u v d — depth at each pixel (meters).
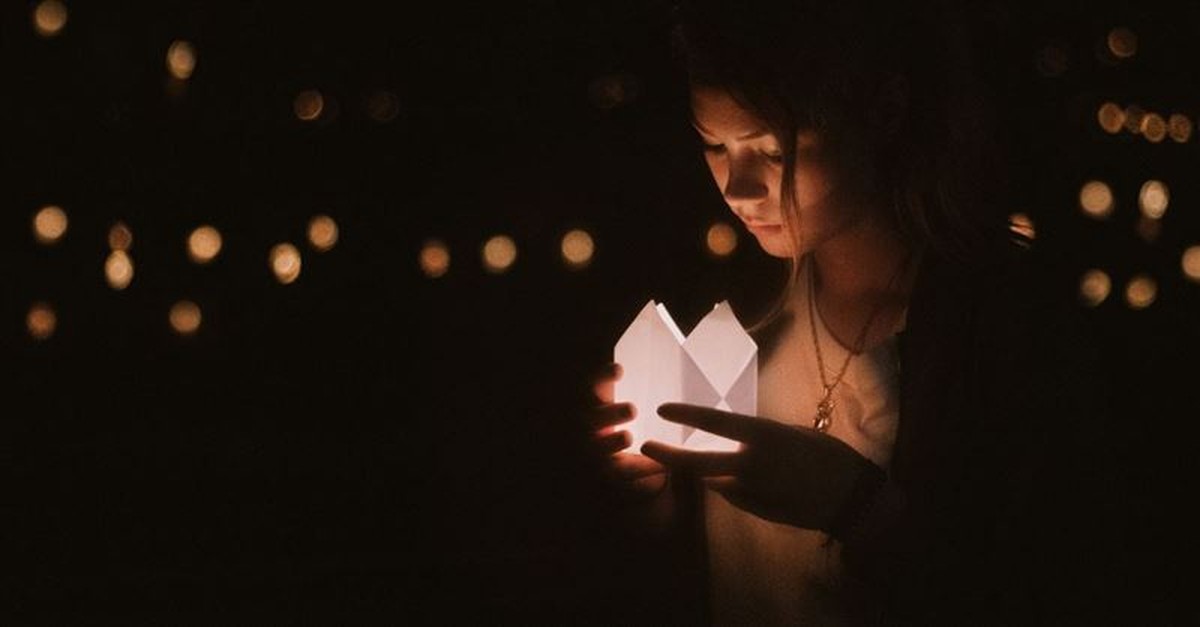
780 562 1.75
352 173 5.41
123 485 4.42
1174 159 5.84
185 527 4.19
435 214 5.38
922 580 1.55
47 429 4.74
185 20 5.11
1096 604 1.55
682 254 2.13
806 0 1.57
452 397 4.70
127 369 5.10
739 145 1.63
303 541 4.10
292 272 4.48
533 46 5.27
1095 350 1.64
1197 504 4.21
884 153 1.69
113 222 5.10
